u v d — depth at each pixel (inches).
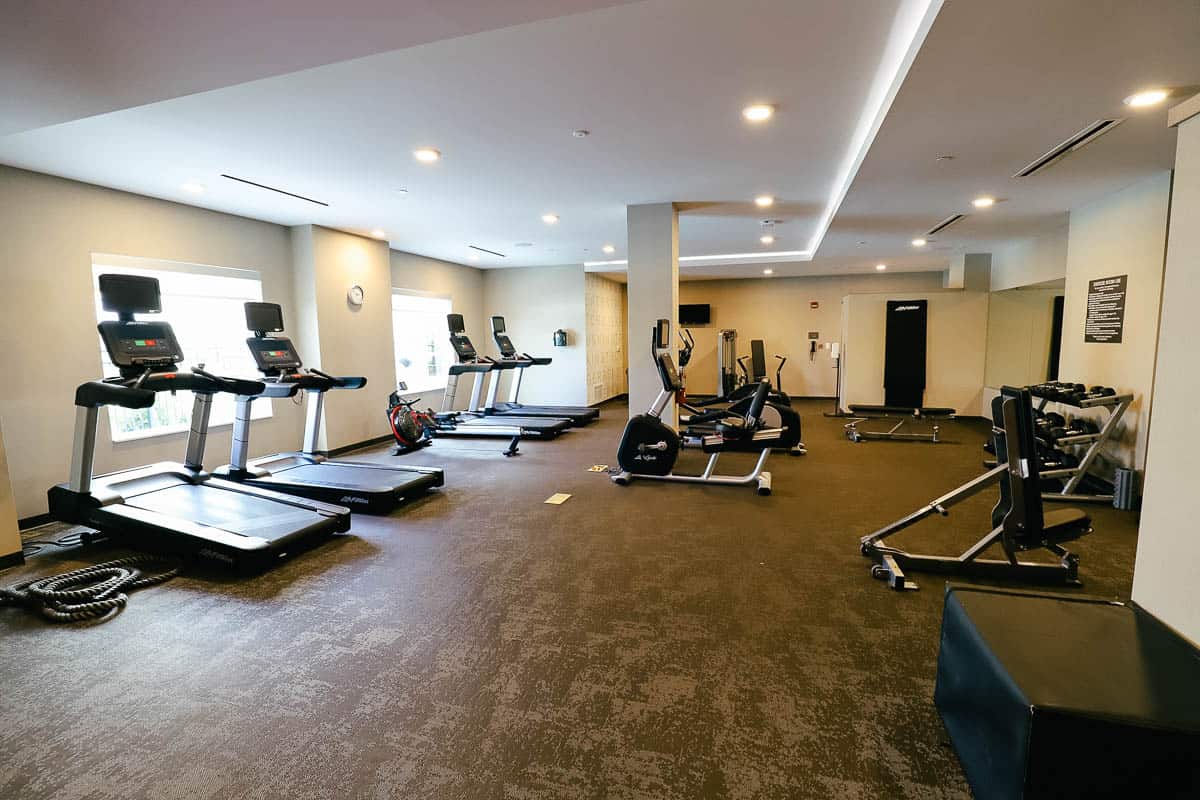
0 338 153.6
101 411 177.0
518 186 189.8
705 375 474.6
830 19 91.6
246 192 190.2
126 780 66.7
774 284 455.5
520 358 346.6
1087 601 68.6
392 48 83.0
